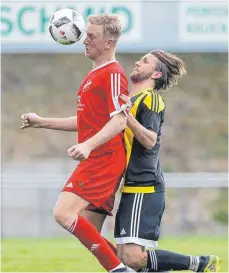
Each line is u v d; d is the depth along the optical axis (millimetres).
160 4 27672
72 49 27766
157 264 12703
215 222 43656
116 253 12836
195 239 25922
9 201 39156
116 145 12133
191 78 51062
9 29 27172
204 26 27812
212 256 13031
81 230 11820
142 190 12484
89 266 17625
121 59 49062
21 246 22547
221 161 47812
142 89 12758
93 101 11969
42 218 35938
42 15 27094
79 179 11938
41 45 27438
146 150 12484
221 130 49219
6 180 24297
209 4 27719
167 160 47469
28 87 49844
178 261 12820
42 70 50531
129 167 12484
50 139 47719
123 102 11602
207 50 28531
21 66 50406
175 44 27906
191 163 47312
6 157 46594
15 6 27062
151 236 12469
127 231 12406
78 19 12484
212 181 23938
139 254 12539
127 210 12484
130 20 27641
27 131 47781
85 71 51000
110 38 11969
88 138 12094
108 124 11477
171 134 48594
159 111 12422
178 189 43969
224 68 51562
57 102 49250
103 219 12680
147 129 12172
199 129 48812
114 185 12141
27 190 39250
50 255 20016
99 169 11984
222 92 50812
